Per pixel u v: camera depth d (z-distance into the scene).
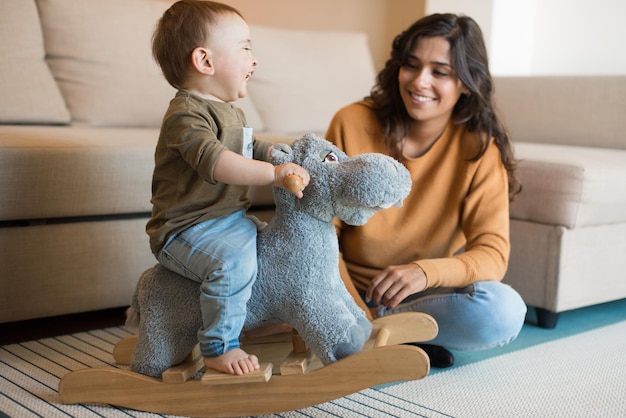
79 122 1.96
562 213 1.68
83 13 2.06
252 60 1.12
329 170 1.07
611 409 1.20
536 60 3.07
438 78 1.39
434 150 1.48
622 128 2.25
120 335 1.56
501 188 1.46
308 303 1.08
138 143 1.60
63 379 1.15
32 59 1.90
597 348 1.56
